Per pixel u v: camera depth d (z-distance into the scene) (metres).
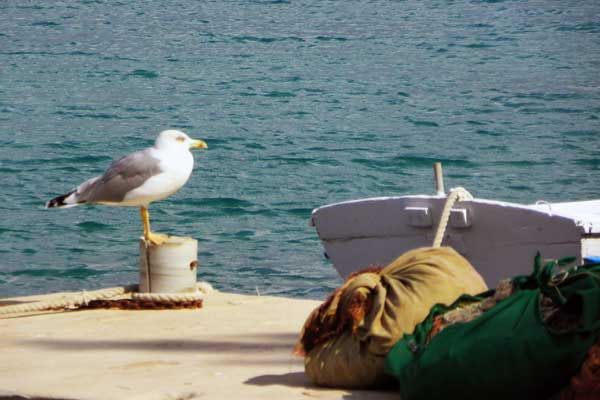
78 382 6.43
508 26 52.88
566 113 31.20
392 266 6.16
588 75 38.38
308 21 55.69
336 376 6.00
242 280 15.51
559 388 5.09
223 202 20.80
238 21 55.53
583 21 53.78
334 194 21.94
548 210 10.29
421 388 5.34
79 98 33.94
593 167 24.23
